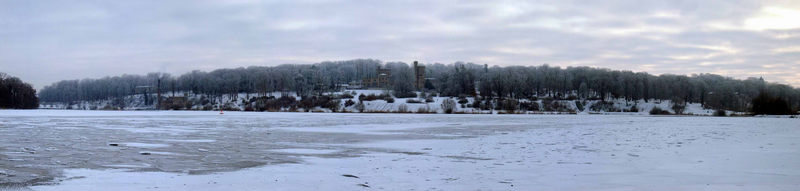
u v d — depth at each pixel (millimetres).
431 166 18125
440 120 63469
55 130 37500
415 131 39312
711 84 169125
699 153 22734
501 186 14000
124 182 14336
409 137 32875
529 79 165125
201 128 41719
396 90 167875
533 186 14008
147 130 38406
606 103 140000
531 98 148125
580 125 51031
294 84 184250
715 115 103500
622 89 145375
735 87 165875
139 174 15945
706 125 51750
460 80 163125
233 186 13836
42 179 14797
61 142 27328
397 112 111438
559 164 18719
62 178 15000
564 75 175750
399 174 16125
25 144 26047
